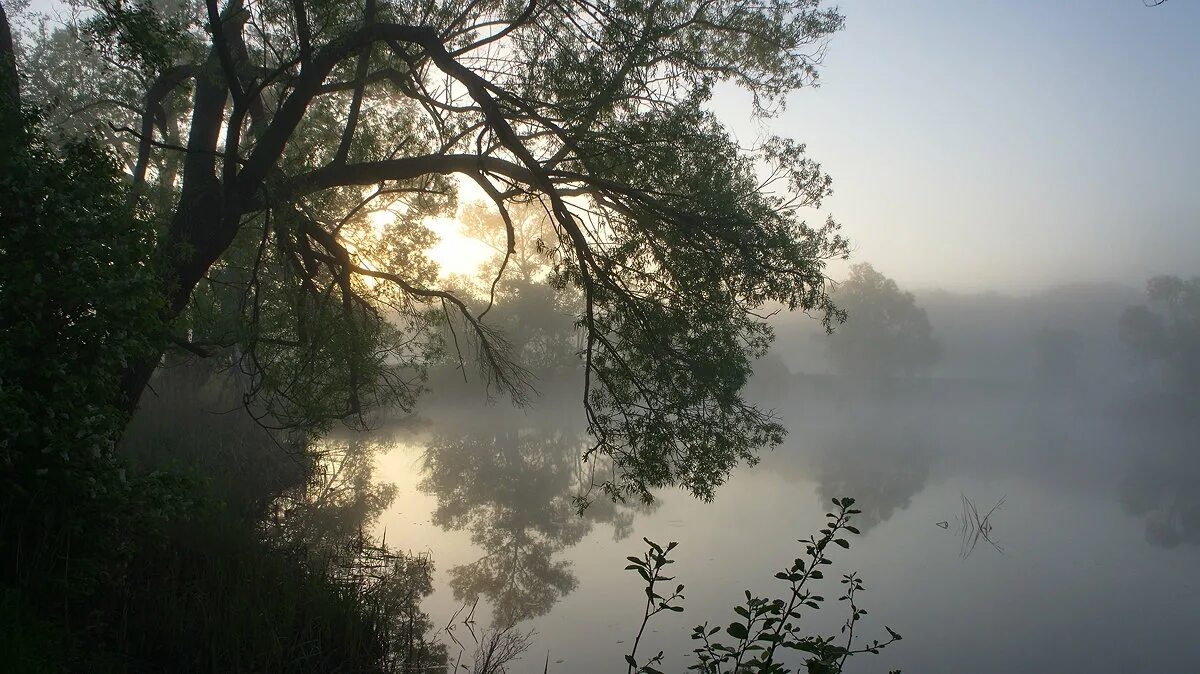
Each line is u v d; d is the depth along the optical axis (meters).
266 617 7.06
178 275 9.38
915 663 8.77
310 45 9.89
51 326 5.49
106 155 6.11
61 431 5.24
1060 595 11.61
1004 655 9.10
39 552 5.48
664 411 9.31
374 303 13.20
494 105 8.81
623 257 9.08
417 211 13.62
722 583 11.56
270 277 13.04
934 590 11.70
